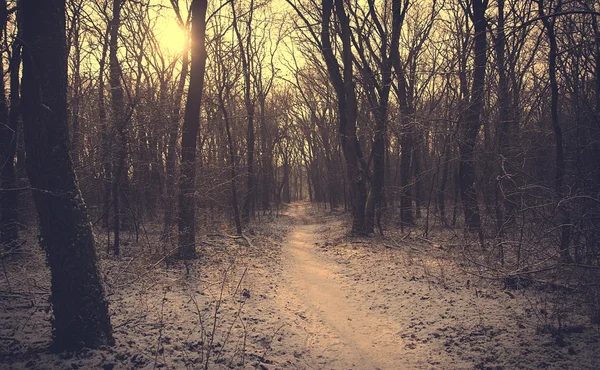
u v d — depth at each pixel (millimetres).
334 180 40656
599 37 7750
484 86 10711
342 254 14102
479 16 13531
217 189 15883
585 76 10086
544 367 4594
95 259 4996
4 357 4617
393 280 9602
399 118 16031
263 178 34625
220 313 6922
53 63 4621
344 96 18844
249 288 8859
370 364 5363
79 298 4770
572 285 7039
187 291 8234
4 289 7250
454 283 8664
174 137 13352
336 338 6344
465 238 11586
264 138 33344
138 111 12805
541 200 7691
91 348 4824
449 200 17688
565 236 7023
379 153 18344
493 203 10070
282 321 6949
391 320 7004
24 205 10664
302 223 30891
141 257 10391
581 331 5359
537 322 5824
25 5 4555
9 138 9086
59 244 4691
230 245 15000
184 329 6035
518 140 9859
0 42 7395
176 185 11945
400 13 19656
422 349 5629
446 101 13555
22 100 4590
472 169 12289
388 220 20422
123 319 6242
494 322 6082
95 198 14156
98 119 11578
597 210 6918
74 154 10680
